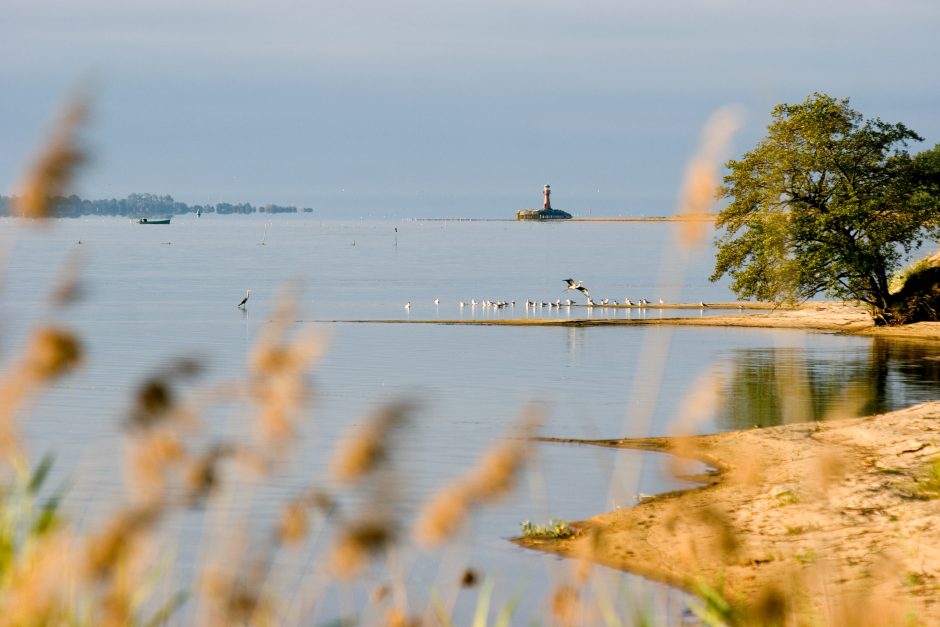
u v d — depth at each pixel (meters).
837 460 30.56
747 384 162.12
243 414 15.91
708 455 99.69
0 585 17.84
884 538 60.97
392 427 14.16
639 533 70.44
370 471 14.01
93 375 167.00
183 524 53.22
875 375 173.38
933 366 187.25
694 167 16.77
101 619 16.81
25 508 19.55
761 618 28.81
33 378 14.10
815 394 149.75
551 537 72.00
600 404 147.00
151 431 14.61
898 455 88.25
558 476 94.12
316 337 15.94
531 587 58.28
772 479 84.38
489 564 63.84
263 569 18.83
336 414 131.62
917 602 47.75
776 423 122.56
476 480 16.03
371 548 14.27
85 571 16.19
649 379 173.75
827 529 65.06
